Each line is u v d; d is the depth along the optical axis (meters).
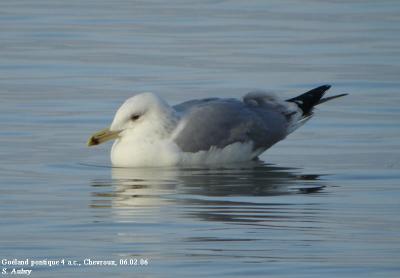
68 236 12.92
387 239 12.75
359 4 31.19
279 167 16.58
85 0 32.25
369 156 17.06
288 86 21.55
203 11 30.42
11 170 16.17
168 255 12.20
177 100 20.34
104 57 24.34
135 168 16.59
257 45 25.70
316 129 18.91
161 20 29.03
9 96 20.78
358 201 14.46
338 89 21.47
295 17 29.41
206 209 14.07
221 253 12.27
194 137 16.77
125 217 13.72
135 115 16.73
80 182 15.59
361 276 11.49
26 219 13.62
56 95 20.86
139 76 22.45
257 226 13.29
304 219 13.62
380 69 23.12
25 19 29.02
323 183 15.49
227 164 16.91
